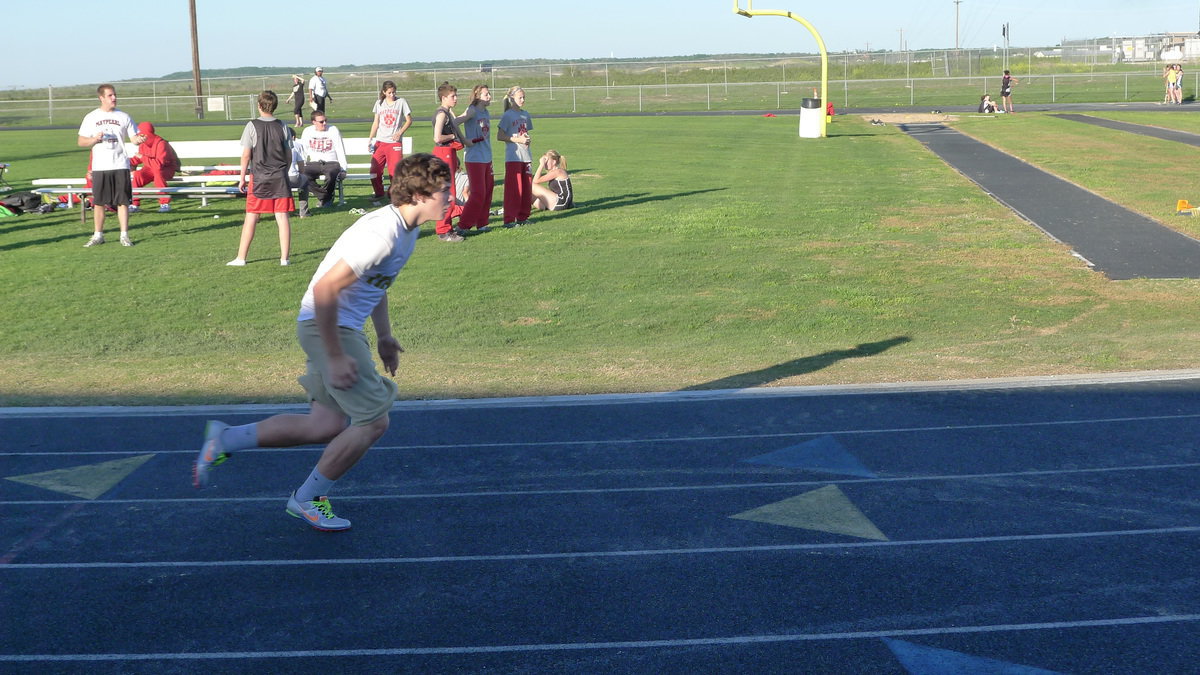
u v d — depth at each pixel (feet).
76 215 58.34
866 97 187.93
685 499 17.63
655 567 14.99
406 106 59.77
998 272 41.34
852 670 12.08
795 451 19.95
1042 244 47.01
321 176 60.08
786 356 29.12
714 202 61.16
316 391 15.69
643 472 18.99
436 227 49.34
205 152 71.26
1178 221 51.42
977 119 129.70
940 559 15.06
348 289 14.84
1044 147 91.56
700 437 20.95
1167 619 13.14
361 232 14.30
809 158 86.99
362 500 17.85
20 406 23.98
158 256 45.85
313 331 15.17
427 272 42.32
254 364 29.04
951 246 46.93
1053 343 29.86
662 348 30.89
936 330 32.60
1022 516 16.57
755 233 50.57
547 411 22.95
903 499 17.42
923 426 21.31
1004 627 13.03
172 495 18.19
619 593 14.19
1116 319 33.30
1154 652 12.35
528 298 37.91
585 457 19.89
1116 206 57.11
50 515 17.30
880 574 14.61
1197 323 32.04
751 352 29.91
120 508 17.58
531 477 18.85
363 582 14.64
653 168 79.51
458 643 12.88
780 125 126.00
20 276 41.91
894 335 32.04
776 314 35.27
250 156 42.63
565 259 44.73
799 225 52.95
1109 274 40.45
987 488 17.81
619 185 69.46
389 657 12.57
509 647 12.75
